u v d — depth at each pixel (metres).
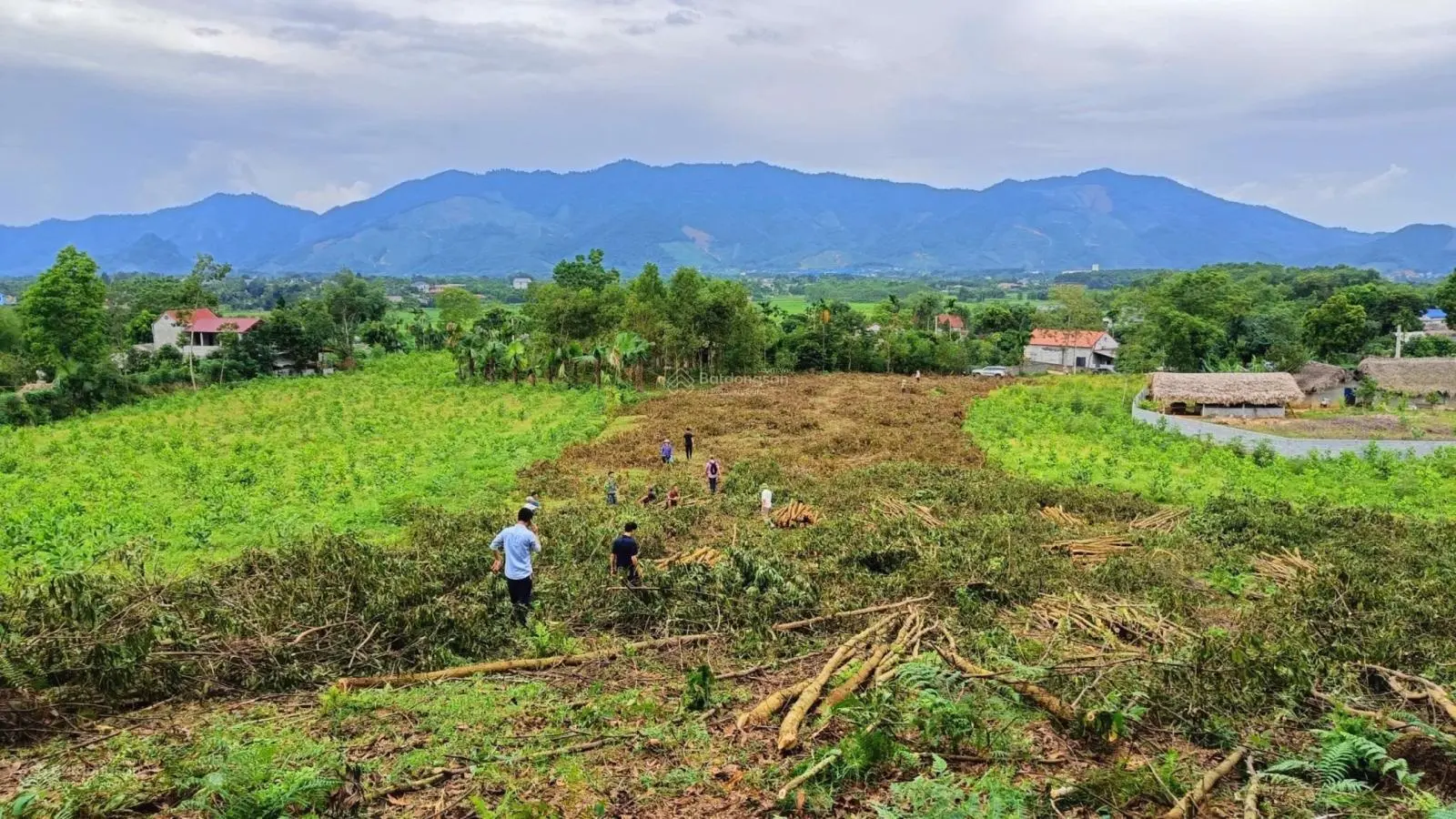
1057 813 5.75
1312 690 7.79
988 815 5.33
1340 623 9.62
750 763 6.66
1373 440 30.55
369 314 79.88
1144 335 65.75
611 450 28.80
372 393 47.28
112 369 45.94
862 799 6.05
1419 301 71.81
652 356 54.91
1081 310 78.69
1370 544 15.20
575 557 13.79
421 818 5.84
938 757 6.13
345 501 20.00
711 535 16.83
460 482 22.02
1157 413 40.09
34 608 8.41
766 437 32.12
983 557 13.31
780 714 7.68
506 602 10.72
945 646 9.59
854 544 14.51
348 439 31.48
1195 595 12.40
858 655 9.30
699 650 9.86
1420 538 15.82
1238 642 8.31
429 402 43.38
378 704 7.73
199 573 10.80
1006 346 79.88
